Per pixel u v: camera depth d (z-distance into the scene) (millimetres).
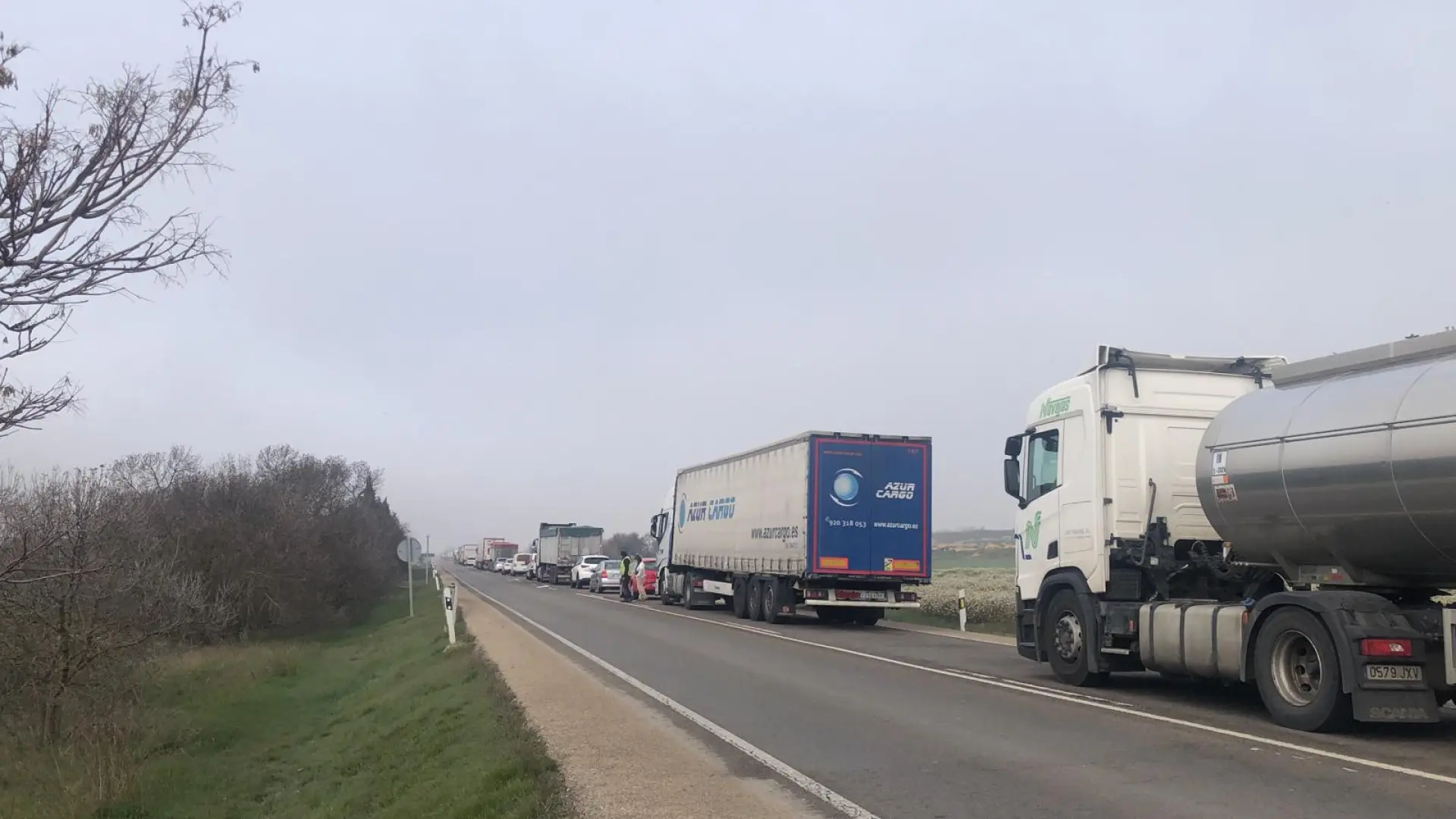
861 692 12508
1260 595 11102
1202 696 11891
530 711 11070
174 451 31500
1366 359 9461
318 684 21812
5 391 5598
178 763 14133
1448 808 6637
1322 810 6637
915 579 24078
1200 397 12539
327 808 10562
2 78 4984
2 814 11805
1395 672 8781
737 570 27906
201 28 5410
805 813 6805
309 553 32781
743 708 11250
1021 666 15305
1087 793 7238
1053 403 13398
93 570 8914
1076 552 12664
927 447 24562
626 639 20578
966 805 6996
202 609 19656
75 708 14203
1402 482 8539
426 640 23375
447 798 8312
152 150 5258
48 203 5027
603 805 7027
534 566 72062
